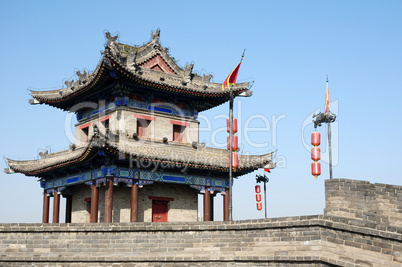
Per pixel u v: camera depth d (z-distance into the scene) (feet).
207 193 185.37
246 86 191.21
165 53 192.34
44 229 121.49
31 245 121.60
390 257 90.84
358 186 110.73
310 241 98.84
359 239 94.38
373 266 92.02
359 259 93.50
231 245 109.40
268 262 103.86
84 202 186.60
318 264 97.50
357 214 106.22
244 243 107.96
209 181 186.70
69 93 189.98
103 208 175.42
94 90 182.70
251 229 107.34
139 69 183.83
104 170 162.50
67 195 197.77
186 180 180.65
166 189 183.21
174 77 193.06
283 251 101.96
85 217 184.85
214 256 109.60
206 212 184.24
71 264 118.11
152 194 179.73
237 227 109.09
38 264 119.75
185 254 112.27
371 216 107.14
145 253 115.03
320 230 98.22
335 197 107.34
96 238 118.52
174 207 183.83
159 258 113.19
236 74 145.69
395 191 117.50
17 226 122.93
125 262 115.44
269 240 104.58
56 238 120.67
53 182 196.95
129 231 117.19
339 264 94.58
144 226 116.16
